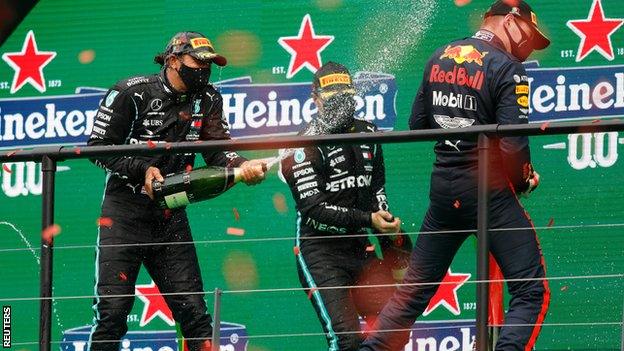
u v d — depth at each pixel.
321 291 20.28
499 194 16.45
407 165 22.81
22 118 23.94
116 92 19.45
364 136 15.66
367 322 20.62
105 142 19.39
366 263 20.64
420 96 17.48
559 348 21.91
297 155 20.41
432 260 17.16
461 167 16.70
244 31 23.62
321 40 23.48
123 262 19.45
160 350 22.67
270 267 22.88
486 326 15.51
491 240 16.53
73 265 23.22
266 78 23.50
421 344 22.12
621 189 22.36
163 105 19.52
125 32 23.89
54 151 16.45
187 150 16.12
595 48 22.81
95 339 19.25
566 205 22.42
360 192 20.55
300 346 22.50
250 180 18.59
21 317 23.09
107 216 19.58
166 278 19.77
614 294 22.08
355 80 23.31
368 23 23.34
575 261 22.27
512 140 16.34
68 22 23.98
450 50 17.14
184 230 19.89
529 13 17.53
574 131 15.16
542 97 22.88
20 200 23.58
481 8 23.17
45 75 23.97
